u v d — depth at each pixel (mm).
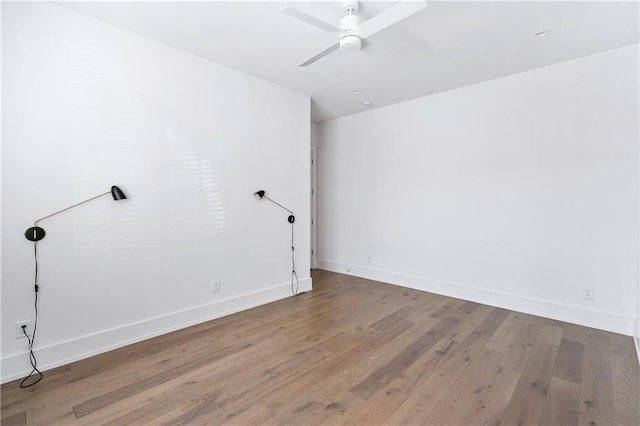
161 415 1833
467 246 3908
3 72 2121
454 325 3131
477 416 1829
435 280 4211
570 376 2227
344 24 2090
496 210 3662
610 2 2172
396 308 3627
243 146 3533
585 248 3102
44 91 2271
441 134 4094
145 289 2818
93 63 2479
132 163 2707
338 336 2887
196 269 3170
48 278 2320
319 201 5672
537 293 3395
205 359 2469
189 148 3076
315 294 4168
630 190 2869
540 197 3354
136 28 2596
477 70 3381
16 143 2174
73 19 2375
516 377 2221
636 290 2842
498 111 3611
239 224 3531
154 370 2309
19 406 1904
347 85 3852
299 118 4141
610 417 1809
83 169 2453
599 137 3006
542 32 2588
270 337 2867
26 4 2188
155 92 2824
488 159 3705
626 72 2863
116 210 2629
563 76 3180
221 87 3303
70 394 2021
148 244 2828
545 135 3305
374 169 4855
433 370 2312
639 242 2713
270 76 3582
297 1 2176
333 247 5480
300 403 1945
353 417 1821
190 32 2650
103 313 2584
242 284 3578
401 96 4230
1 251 2145
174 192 2982
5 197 2148
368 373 2275
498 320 3256
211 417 1818
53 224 2330
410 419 1806
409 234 4473
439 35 2633
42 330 2303
